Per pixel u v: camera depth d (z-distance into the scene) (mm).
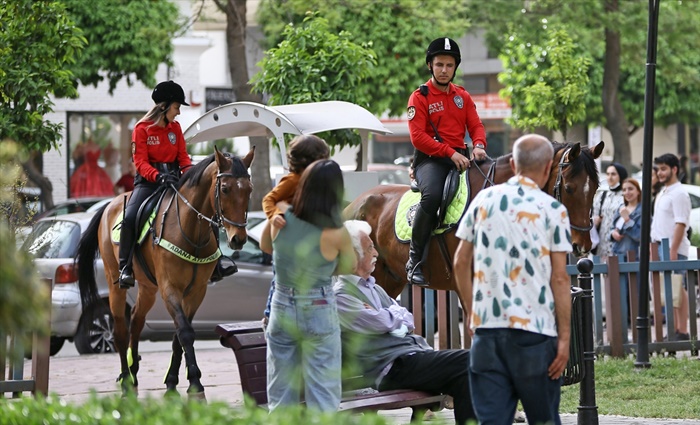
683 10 31547
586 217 12430
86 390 15562
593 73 44125
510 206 8656
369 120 17984
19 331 6215
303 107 18219
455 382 10180
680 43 32469
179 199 14383
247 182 13719
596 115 45156
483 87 59250
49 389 15656
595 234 19812
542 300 8625
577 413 12281
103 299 20172
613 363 16375
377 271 14703
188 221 14172
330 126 17484
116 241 15219
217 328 10484
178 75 39344
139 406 7367
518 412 12945
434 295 17250
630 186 19062
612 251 19359
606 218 19531
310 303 9133
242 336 10352
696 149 58094
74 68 32344
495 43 33594
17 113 18531
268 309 10102
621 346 17156
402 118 57281
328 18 27875
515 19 31078
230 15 28312
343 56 21453
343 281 10391
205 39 40375
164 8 33844
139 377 16906
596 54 42438
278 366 9320
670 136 58812
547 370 8695
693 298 17562
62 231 20562
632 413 12914
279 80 21422
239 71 28375
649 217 16266
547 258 8664
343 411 9523
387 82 33250
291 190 9484
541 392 8672
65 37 18891
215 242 14422
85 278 16625
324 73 21453
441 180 13422
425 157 13656
